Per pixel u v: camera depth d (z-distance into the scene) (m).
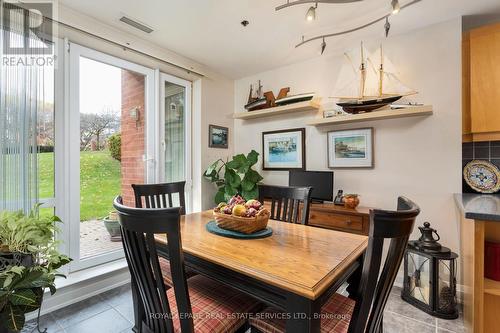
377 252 0.84
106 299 2.16
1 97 1.79
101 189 2.53
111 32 2.32
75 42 2.30
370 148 2.64
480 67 2.15
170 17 2.19
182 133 3.31
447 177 2.26
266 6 2.04
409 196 2.43
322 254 1.17
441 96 2.29
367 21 2.25
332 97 2.69
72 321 1.86
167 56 2.82
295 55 2.98
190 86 3.38
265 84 3.51
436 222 2.30
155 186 2.00
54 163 2.14
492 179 2.27
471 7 2.06
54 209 2.14
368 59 2.59
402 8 2.06
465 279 1.75
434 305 1.90
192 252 1.21
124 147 2.72
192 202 3.40
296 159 3.20
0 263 1.33
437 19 2.24
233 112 3.83
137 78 2.85
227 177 3.14
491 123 2.10
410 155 2.44
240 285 1.07
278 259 1.11
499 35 2.09
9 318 1.24
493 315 1.35
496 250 1.41
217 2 1.98
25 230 1.41
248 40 2.61
